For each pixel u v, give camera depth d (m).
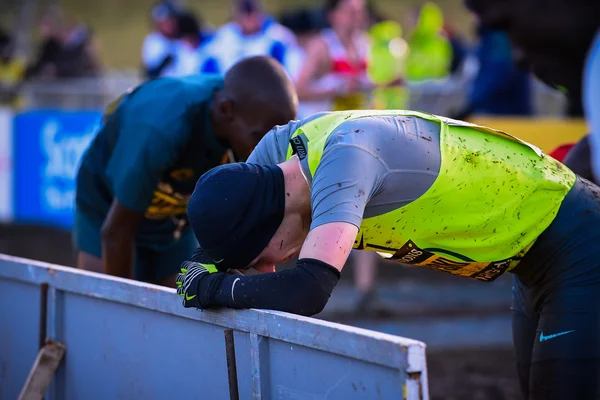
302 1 55.75
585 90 6.04
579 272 8.16
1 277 10.55
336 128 7.69
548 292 8.38
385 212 7.75
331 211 7.22
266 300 7.13
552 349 8.14
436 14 33.38
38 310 9.80
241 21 27.12
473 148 8.01
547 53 7.47
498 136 8.28
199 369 7.85
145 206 10.42
